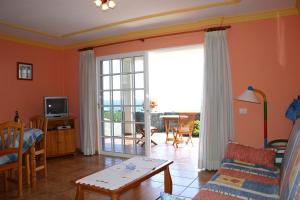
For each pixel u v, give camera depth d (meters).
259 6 3.57
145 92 4.79
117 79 5.16
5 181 3.33
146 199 3.04
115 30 4.68
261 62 3.85
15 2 3.26
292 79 3.67
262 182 2.35
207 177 3.76
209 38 4.04
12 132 3.39
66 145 5.11
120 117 5.16
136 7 3.54
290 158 2.03
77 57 5.68
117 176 2.44
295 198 1.43
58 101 5.25
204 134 4.09
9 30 4.51
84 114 5.32
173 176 3.82
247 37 3.93
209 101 4.02
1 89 4.70
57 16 3.86
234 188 2.19
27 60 5.16
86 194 3.19
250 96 3.33
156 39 4.66
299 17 3.59
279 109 3.75
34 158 3.53
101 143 5.41
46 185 3.53
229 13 3.86
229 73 3.98
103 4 2.60
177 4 3.46
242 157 2.93
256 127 3.90
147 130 4.80
